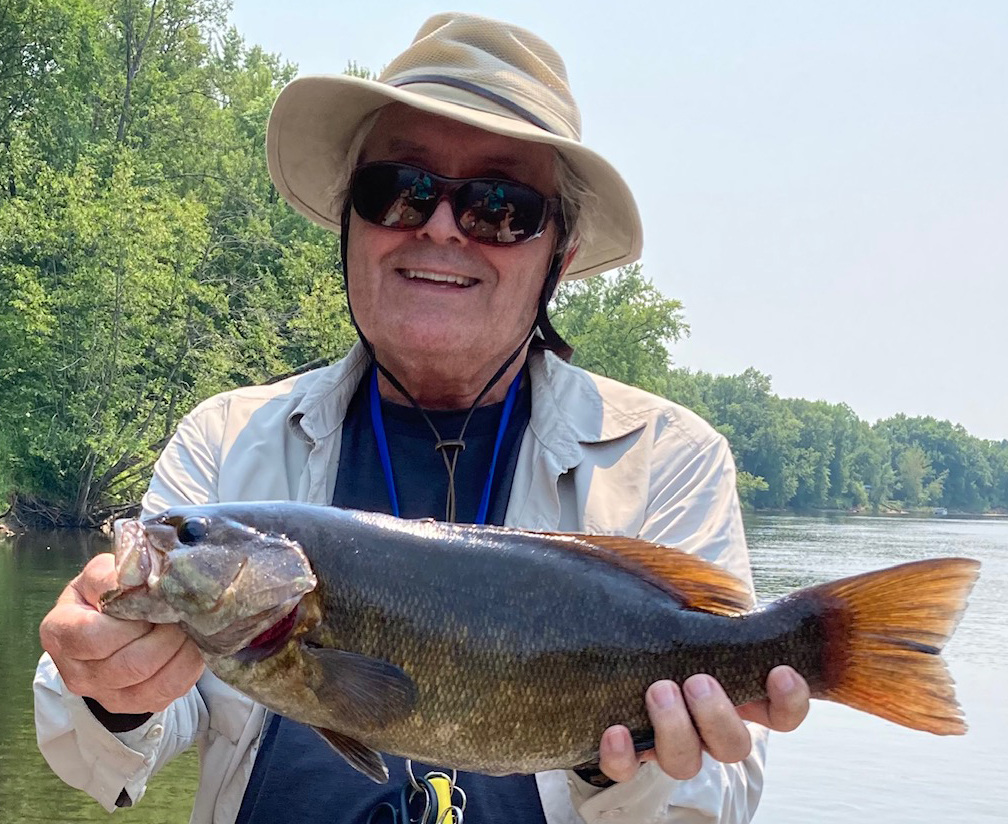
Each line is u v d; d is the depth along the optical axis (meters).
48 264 6.36
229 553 0.50
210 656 0.50
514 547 0.53
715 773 0.58
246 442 0.68
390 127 0.70
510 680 0.51
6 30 6.80
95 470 6.54
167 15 8.41
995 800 2.25
